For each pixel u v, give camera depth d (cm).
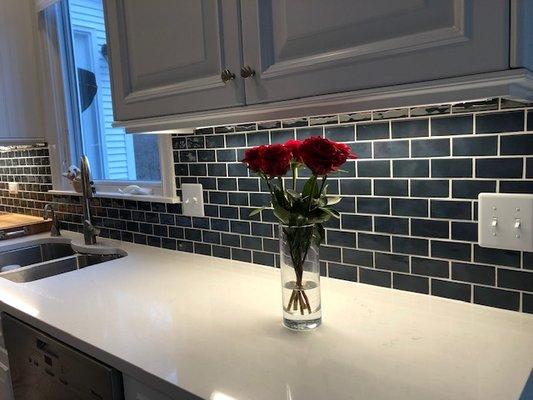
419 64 73
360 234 121
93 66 214
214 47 103
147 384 83
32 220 230
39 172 238
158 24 114
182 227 169
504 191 97
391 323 99
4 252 198
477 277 103
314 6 85
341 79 83
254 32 94
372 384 75
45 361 111
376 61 78
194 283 133
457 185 103
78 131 227
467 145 100
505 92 69
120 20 124
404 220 112
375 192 116
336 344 90
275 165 91
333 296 116
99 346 93
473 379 75
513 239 96
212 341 94
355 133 118
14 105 212
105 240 198
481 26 67
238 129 143
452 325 96
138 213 185
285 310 99
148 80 120
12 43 210
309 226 95
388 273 117
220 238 157
